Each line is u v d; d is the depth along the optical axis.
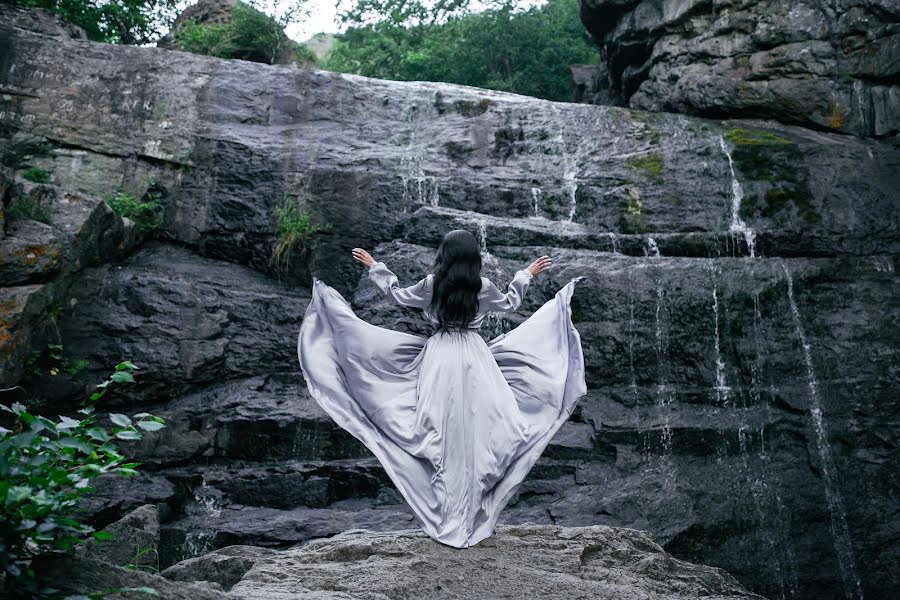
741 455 12.01
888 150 15.30
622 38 19.36
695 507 11.05
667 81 18.08
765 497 11.42
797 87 16.31
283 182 14.88
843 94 16.09
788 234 14.01
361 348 5.18
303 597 4.02
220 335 13.02
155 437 11.74
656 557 5.54
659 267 13.46
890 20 15.67
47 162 14.80
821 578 10.99
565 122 16.41
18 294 11.42
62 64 15.50
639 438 12.02
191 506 11.16
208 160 15.01
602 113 16.52
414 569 4.55
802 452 12.05
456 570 4.58
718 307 13.16
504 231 14.06
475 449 4.95
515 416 5.03
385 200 14.79
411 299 5.18
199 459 11.86
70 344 12.30
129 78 15.63
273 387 12.87
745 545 10.98
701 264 13.48
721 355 13.02
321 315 5.36
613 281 13.32
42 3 19.83
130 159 15.02
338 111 16.42
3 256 11.53
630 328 13.12
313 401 12.53
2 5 16.67
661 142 15.77
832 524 11.38
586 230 14.58
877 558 11.14
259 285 14.12
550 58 30.62
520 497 11.31
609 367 12.98
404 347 5.22
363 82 17.08
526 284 5.29
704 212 14.77
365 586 4.30
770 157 15.00
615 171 15.39
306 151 15.33
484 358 5.14
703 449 12.04
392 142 16.20
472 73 31.44
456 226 14.14
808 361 12.84
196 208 14.75
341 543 5.27
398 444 4.97
